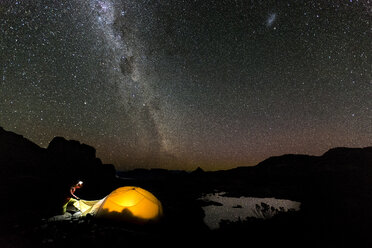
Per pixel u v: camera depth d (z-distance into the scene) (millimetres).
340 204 5922
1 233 3445
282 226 4523
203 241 3814
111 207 4453
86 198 7141
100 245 3135
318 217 4992
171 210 5840
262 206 6555
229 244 3715
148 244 3453
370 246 3562
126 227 4195
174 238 3873
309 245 3648
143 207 4508
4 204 5000
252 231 4309
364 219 4738
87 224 3963
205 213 5852
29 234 3402
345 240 3785
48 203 5262
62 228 3717
